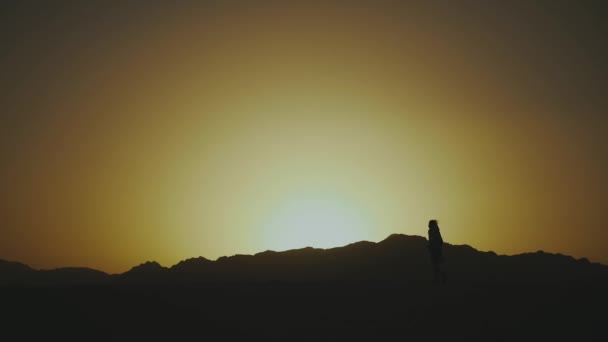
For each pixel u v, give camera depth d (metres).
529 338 19.03
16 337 19.78
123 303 22.91
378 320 21.31
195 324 21.33
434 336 19.78
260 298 24.00
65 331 20.39
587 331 19.03
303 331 20.67
